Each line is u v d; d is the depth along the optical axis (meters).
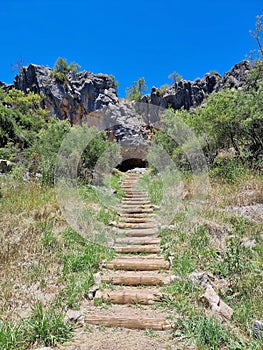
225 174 9.29
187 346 2.71
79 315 3.24
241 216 6.08
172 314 3.27
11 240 5.12
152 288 3.96
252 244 4.92
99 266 4.59
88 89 35.94
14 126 14.08
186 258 4.50
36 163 10.91
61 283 3.94
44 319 2.92
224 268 4.18
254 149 10.62
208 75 33.62
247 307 3.36
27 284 3.88
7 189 8.13
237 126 10.45
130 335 2.96
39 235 5.36
